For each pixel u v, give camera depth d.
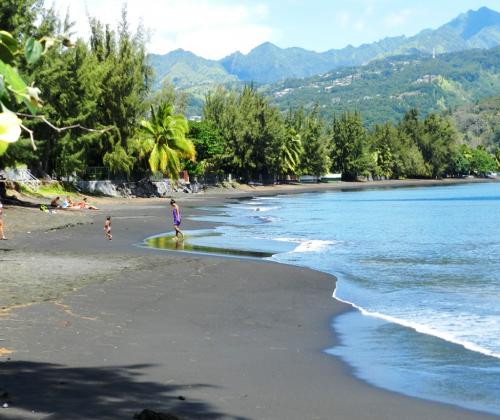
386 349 12.82
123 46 77.94
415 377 10.79
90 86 66.75
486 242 37.03
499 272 24.67
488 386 10.24
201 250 30.78
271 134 135.00
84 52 64.75
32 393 8.36
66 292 17.53
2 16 32.66
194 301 17.52
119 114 75.31
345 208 73.31
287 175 169.38
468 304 17.86
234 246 33.25
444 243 36.34
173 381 9.77
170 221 48.66
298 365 11.41
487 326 14.95
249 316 15.98
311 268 25.62
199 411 8.19
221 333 13.91
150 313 15.55
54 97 61.66
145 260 25.70
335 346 13.03
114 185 80.19
